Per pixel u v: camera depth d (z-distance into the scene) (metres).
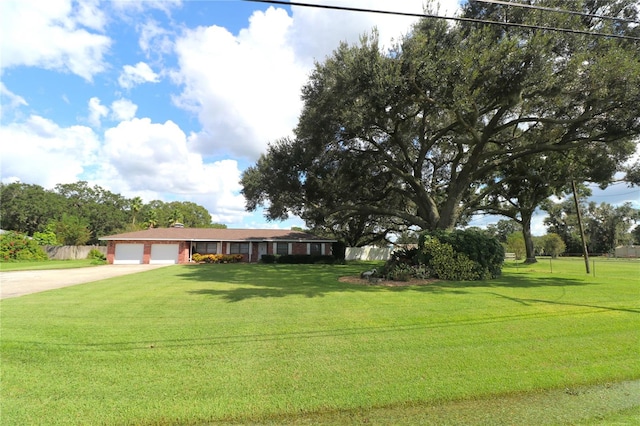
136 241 31.11
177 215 60.81
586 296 10.59
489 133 16.31
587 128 15.16
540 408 3.82
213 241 32.28
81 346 5.67
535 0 12.43
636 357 5.32
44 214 53.66
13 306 9.02
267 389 4.19
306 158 19.08
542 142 17.28
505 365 4.95
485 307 8.81
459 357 5.25
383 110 14.64
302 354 5.36
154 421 3.53
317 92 17.75
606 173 19.16
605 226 73.06
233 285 13.35
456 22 14.12
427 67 12.71
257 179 24.84
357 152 20.45
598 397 4.09
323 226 34.12
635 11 13.02
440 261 15.29
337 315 7.90
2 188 51.62
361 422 3.54
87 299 10.11
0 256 31.16
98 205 60.84
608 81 11.70
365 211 21.98
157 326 6.93
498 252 16.16
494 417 3.62
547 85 12.13
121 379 4.44
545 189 27.72
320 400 3.93
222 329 6.72
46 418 3.52
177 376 4.54
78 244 42.31
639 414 3.69
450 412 3.73
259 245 33.28
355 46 14.65
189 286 13.09
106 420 3.52
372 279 14.20
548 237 35.84
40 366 4.84
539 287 12.78
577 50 12.45
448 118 18.97
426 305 9.08
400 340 6.04
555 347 5.71
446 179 26.12
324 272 19.66
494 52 12.05
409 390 4.17
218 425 3.50
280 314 8.02
